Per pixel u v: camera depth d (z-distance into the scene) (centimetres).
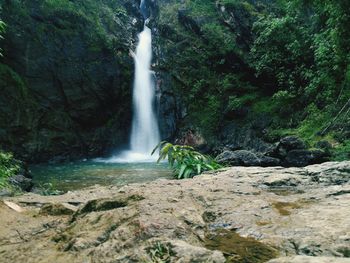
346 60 1292
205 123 1916
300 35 1573
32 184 938
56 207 336
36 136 1748
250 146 1653
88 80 1909
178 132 1998
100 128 2002
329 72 1388
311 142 1257
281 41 1625
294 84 1622
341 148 1098
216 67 2014
